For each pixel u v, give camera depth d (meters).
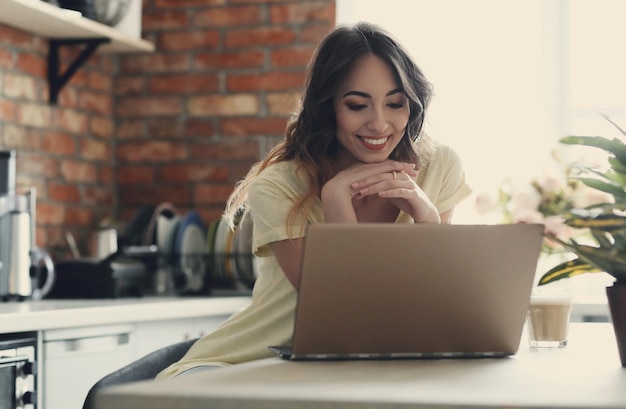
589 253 1.38
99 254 3.60
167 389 1.02
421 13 3.78
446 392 1.00
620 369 1.28
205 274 3.47
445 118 3.75
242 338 1.85
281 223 1.77
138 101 3.98
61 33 3.52
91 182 3.86
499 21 3.74
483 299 1.40
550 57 3.72
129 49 3.79
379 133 1.82
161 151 3.95
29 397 2.41
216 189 3.88
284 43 3.81
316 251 1.30
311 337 1.36
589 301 3.18
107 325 2.72
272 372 1.23
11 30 3.40
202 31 3.91
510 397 0.96
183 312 2.97
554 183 2.69
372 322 1.37
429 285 1.36
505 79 3.73
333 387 1.05
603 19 3.70
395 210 1.91
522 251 1.39
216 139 3.89
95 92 3.89
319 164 1.90
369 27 1.86
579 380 1.15
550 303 1.62
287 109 3.80
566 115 3.71
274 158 2.00
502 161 3.72
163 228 3.58
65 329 2.56
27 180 3.47
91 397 1.63
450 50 3.76
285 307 1.85
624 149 1.44
